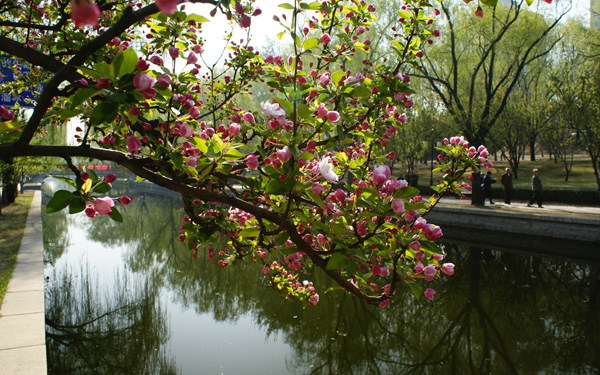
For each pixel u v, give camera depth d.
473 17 16.78
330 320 7.58
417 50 2.54
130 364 5.77
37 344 4.16
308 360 6.14
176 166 1.77
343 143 2.26
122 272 10.20
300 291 3.56
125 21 1.47
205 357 6.05
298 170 1.58
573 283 9.33
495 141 26.23
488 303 8.41
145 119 2.07
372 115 2.45
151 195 37.19
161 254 12.64
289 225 1.70
